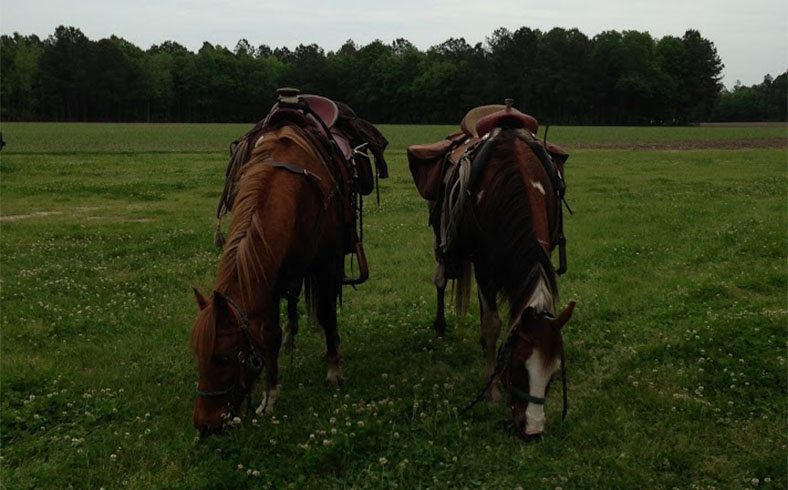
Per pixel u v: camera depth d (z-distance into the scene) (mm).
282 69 98625
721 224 11391
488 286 4621
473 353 5719
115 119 93062
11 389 4883
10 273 8344
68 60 89625
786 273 7809
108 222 12102
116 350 5754
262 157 4379
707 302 6848
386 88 94688
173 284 7891
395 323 6523
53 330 6227
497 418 4426
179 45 133875
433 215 5629
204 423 3557
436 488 3650
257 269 3693
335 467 3865
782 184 17469
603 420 4352
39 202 14578
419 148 5793
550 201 4434
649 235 10641
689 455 3928
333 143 4977
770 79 137875
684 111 97438
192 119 97062
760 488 3635
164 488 3617
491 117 5016
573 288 7625
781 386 4719
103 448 4062
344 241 5086
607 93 90562
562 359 3602
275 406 4629
